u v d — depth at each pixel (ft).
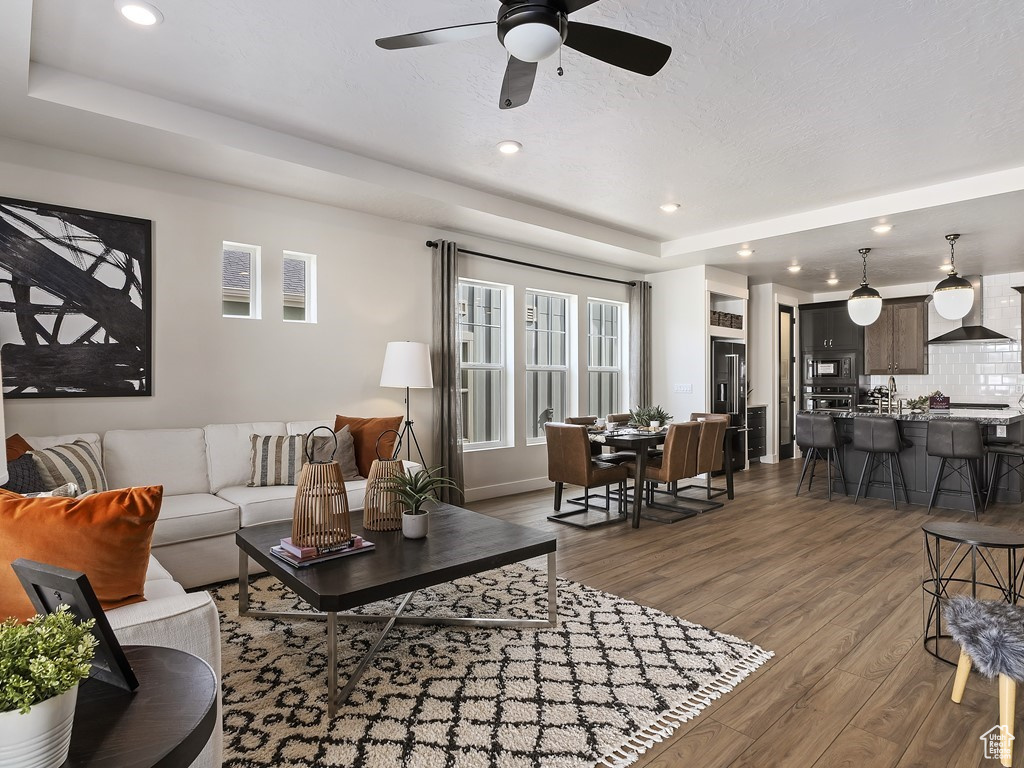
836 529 15.12
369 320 15.80
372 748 6.10
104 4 7.61
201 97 10.27
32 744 2.62
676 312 23.80
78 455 9.86
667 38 8.50
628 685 7.38
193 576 10.32
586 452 15.80
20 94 9.01
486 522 9.78
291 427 13.42
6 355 10.64
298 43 8.60
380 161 13.35
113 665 3.48
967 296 16.96
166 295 12.46
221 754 5.24
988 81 9.67
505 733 6.37
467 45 8.65
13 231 10.69
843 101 10.40
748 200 16.22
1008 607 6.44
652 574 11.64
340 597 6.63
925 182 14.73
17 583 4.79
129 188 11.98
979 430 16.05
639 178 14.48
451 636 8.79
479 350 19.22
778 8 7.79
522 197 16.02
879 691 7.26
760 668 7.83
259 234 13.82
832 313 28.53
